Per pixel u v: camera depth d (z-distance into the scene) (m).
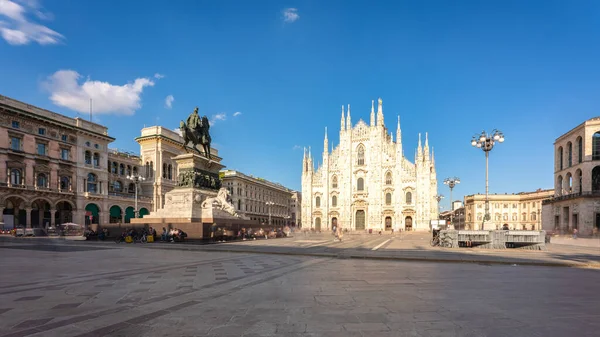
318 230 96.38
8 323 6.95
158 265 15.48
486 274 13.70
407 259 18.77
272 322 7.05
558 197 70.88
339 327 6.74
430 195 91.69
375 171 95.44
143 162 80.94
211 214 32.62
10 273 13.03
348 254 20.72
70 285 10.71
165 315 7.52
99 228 34.00
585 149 63.19
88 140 67.69
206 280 11.70
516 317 7.47
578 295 9.73
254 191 109.19
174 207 32.84
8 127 54.47
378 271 14.21
